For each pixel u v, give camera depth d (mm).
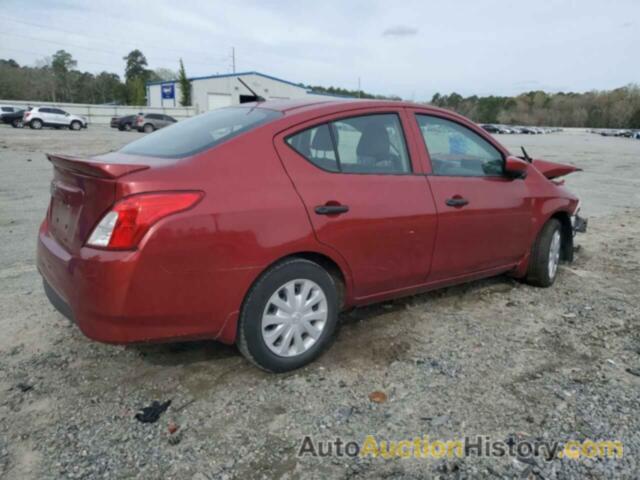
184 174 2486
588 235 6914
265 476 2127
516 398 2721
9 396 2658
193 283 2482
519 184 4137
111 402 2627
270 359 2822
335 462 2217
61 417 2492
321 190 2887
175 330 2539
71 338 3326
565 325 3711
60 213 2775
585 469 2184
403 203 3234
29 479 2074
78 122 32969
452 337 3465
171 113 49469
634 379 2943
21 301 3936
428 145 3545
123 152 3059
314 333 2998
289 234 2721
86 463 2178
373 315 3818
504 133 72188
